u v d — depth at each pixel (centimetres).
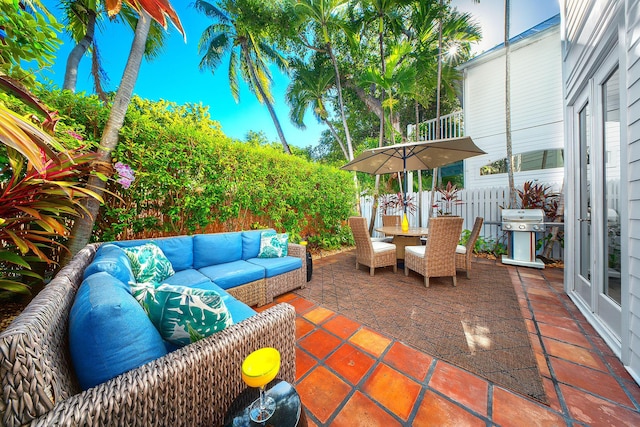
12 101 165
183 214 316
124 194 268
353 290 294
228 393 92
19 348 56
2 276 189
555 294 272
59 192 168
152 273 204
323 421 119
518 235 400
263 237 310
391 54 605
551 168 567
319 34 709
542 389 137
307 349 177
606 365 155
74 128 214
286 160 449
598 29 186
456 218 289
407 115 1031
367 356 168
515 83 614
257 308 249
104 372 73
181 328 97
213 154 332
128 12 391
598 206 205
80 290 98
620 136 157
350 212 614
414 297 269
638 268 144
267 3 680
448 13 585
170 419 76
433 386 141
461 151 392
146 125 270
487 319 217
